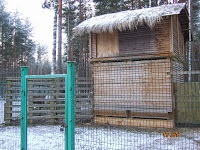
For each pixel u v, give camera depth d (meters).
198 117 9.09
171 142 7.38
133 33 11.01
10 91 10.80
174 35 10.79
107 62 11.07
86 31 10.86
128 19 10.16
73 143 4.44
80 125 9.83
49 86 11.11
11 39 32.06
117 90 10.63
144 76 10.39
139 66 10.52
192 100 9.24
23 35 33.75
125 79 10.63
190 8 17.94
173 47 10.40
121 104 10.47
